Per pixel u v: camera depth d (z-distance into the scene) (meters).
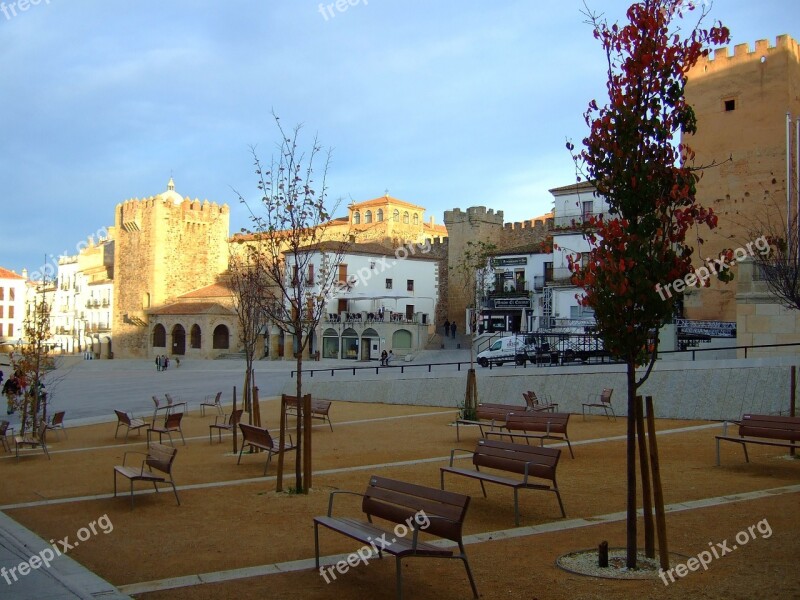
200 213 88.38
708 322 37.16
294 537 9.33
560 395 24.11
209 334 76.69
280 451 12.39
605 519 9.79
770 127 38.94
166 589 7.21
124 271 89.56
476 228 71.56
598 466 14.09
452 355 58.06
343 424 23.14
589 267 7.90
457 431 18.67
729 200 40.03
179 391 40.22
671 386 21.53
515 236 71.50
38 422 22.41
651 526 7.79
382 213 91.12
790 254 21.22
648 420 7.53
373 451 17.05
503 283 60.41
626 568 7.46
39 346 21.80
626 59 7.93
